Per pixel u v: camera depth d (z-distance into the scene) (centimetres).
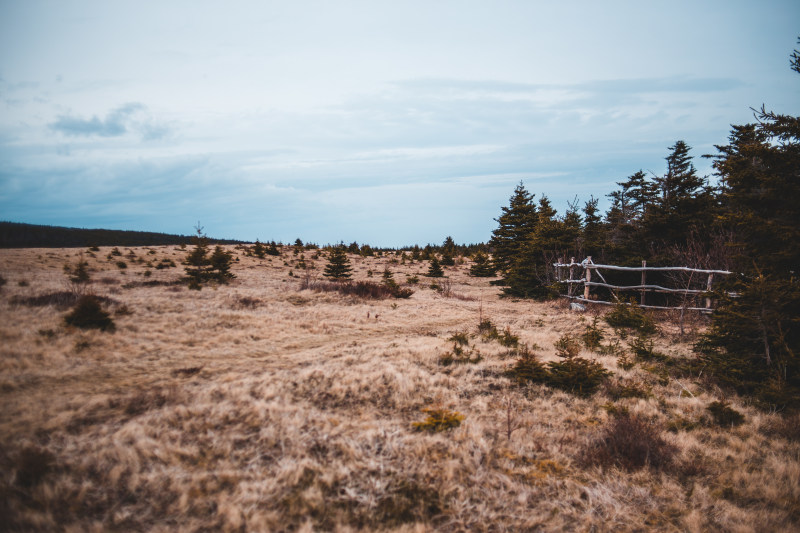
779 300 651
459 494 467
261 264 4319
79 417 595
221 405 665
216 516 416
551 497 467
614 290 1712
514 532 412
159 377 814
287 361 974
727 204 1773
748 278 714
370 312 1695
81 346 921
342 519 422
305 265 4484
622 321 1233
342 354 1030
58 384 727
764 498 451
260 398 717
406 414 682
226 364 930
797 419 589
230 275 2816
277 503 441
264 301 1775
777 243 693
